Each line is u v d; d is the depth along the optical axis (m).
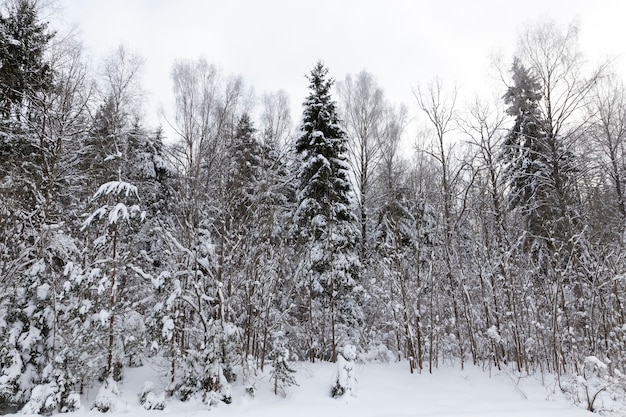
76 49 13.38
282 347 8.59
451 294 11.98
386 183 17.70
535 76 15.19
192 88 16.66
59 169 11.56
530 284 11.40
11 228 8.77
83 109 12.87
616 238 12.01
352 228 13.93
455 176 13.49
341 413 7.18
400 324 11.41
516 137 16.17
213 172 12.57
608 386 7.68
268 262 10.16
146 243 14.90
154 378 8.95
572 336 10.11
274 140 18.00
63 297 7.64
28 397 7.07
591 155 14.62
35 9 12.92
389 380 9.58
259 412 7.11
